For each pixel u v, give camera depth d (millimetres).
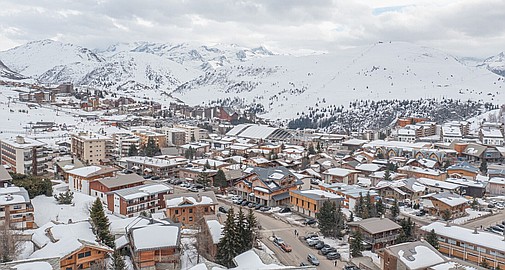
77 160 136375
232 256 67812
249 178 115125
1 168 99625
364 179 130125
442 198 101812
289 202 109188
